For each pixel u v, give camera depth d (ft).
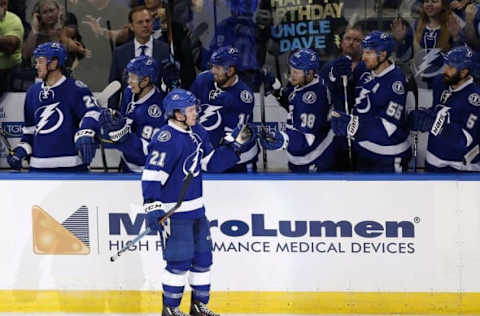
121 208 74.13
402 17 81.35
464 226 71.36
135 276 74.74
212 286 74.38
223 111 79.97
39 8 83.41
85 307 75.66
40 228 75.10
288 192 72.64
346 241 72.64
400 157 77.46
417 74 82.12
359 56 82.64
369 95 77.10
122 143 75.72
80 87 78.18
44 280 75.66
